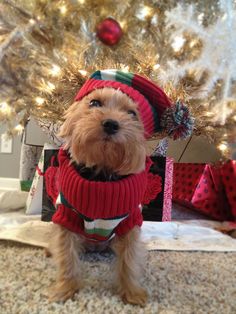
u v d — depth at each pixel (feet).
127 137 1.17
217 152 3.11
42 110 2.08
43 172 2.10
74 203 1.25
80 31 2.12
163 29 2.21
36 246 1.66
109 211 1.24
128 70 1.92
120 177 1.28
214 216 2.51
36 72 1.94
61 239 1.33
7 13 1.82
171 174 2.25
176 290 1.29
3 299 1.14
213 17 2.20
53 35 2.05
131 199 1.26
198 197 2.44
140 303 1.17
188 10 1.98
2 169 3.57
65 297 1.18
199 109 2.14
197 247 1.80
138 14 2.22
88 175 1.29
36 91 2.00
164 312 1.12
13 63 1.90
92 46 2.14
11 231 1.82
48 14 2.06
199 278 1.41
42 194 2.15
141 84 1.33
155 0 2.23
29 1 1.92
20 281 1.28
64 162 1.33
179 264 1.56
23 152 2.84
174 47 2.12
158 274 1.43
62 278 1.26
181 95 1.91
